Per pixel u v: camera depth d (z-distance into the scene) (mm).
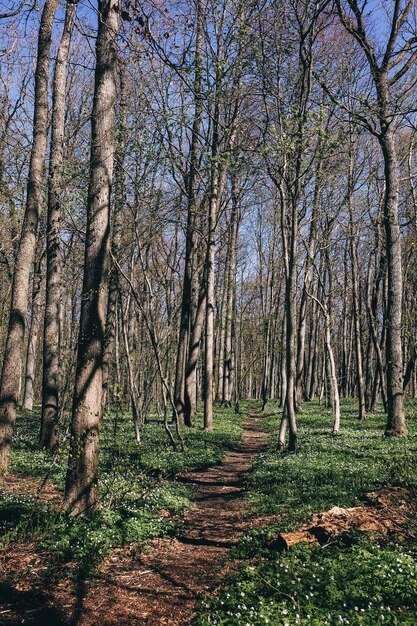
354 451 18078
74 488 10250
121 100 18797
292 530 9320
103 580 7910
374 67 20172
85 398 10391
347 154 25547
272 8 18234
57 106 18672
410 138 29609
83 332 10547
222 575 8000
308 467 15477
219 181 26094
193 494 13867
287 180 19375
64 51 18891
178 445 20750
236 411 40688
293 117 17859
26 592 7316
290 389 19750
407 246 34156
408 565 7152
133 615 6879
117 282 21125
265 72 18641
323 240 27531
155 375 26781
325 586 6680
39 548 8625
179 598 7406
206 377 26984
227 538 10180
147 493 12266
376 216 32219
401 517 9766
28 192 13992
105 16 11086
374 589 6531
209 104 18109
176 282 33656
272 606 6277
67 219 20172
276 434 27078
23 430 23375
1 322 26938
